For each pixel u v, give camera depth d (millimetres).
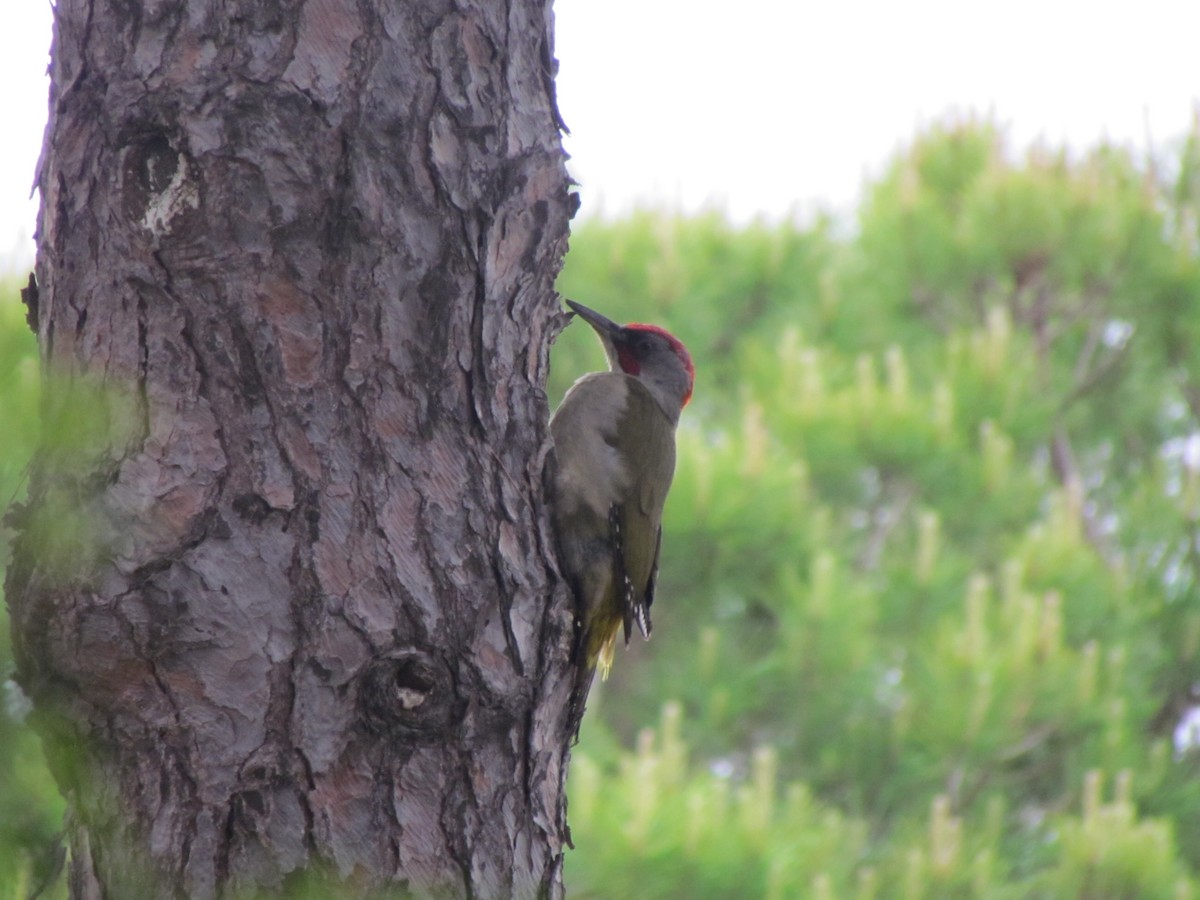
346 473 6699
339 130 6879
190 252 6656
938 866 15117
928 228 25031
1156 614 22953
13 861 5938
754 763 18719
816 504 20531
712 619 20078
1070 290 25703
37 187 7242
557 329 7961
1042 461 26781
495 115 7379
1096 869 15172
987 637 17984
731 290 25500
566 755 7922
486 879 6734
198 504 6461
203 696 6324
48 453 5582
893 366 21109
